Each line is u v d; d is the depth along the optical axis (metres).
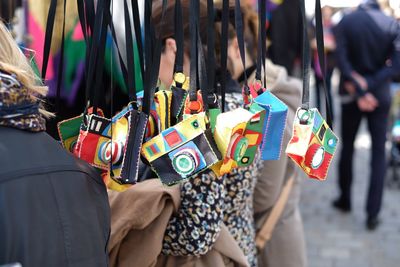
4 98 1.41
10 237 1.33
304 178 6.95
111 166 1.63
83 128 1.65
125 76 1.78
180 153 1.60
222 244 2.06
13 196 1.36
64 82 2.72
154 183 1.94
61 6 2.64
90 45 1.76
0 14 2.32
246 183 2.14
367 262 4.76
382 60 5.29
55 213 1.42
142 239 1.95
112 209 1.95
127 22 1.64
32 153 1.44
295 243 2.67
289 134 2.46
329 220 5.63
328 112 1.68
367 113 5.36
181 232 1.95
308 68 1.60
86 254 1.46
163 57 2.10
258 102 1.66
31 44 3.00
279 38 4.38
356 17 5.19
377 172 5.34
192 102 1.63
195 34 1.61
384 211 5.87
